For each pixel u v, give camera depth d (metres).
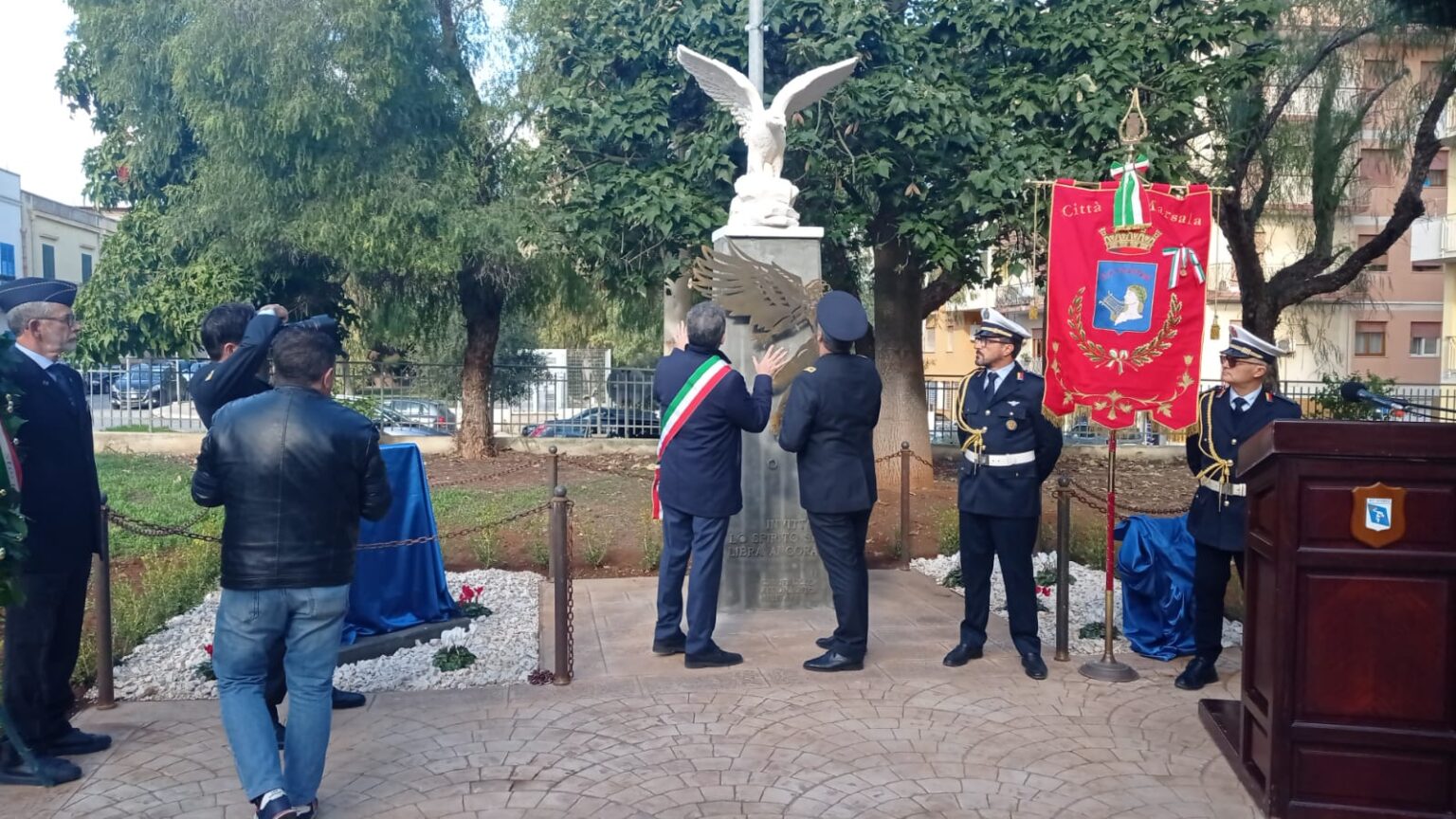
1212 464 5.43
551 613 6.99
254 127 13.76
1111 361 5.49
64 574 4.36
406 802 4.10
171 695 5.37
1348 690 3.83
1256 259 13.38
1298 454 3.84
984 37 10.51
